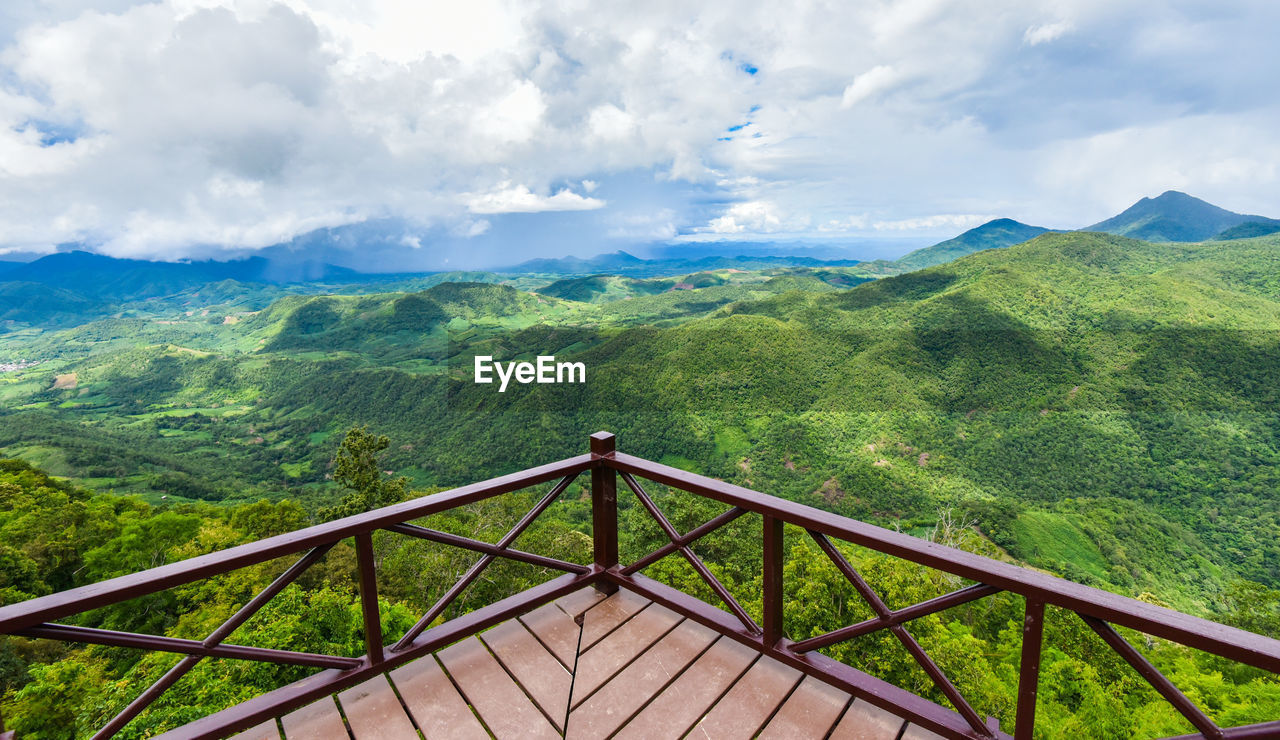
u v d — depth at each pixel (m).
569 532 21.12
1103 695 12.06
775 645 2.19
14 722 9.57
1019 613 17.38
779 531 2.04
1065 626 15.11
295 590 10.88
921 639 12.10
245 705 1.85
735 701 2.01
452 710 2.00
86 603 1.46
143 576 1.56
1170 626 1.28
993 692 11.46
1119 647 1.36
